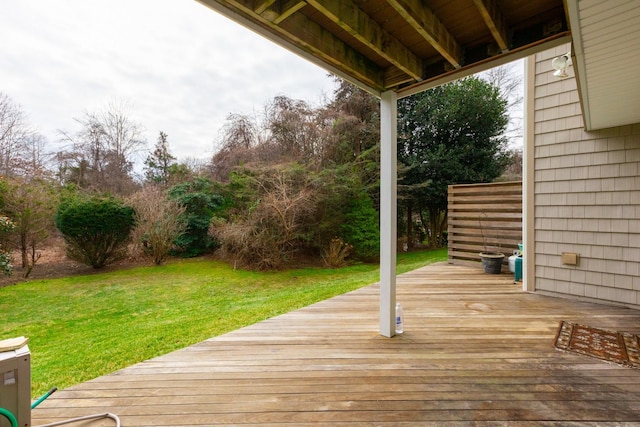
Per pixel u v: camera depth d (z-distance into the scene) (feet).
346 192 26.86
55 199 21.76
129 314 13.17
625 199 11.03
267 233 23.26
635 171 10.82
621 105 8.90
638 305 10.81
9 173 25.84
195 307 14.03
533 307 11.09
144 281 19.34
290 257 24.30
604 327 9.13
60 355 8.96
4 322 12.31
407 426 5.05
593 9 4.64
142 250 24.54
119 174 35.42
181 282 19.16
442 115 31.04
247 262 23.43
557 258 12.50
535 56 12.84
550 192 12.62
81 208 20.79
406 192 31.86
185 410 5.51
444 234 34.86
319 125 30.25
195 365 7.10
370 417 5.27
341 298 12.62
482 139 31.40
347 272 22.53
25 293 16.58
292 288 18.03
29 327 11.71
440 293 12.96
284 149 29.71
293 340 8.41
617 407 5.47
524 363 7.04
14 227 19.06
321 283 19.06
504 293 12.97
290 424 5.13
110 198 23.44
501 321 9.68
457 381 6.34
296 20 5.79
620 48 5.80
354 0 5.64
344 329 9.15
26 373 4.50
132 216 23.24
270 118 31.35
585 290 11.89
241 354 7.62
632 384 6.18
